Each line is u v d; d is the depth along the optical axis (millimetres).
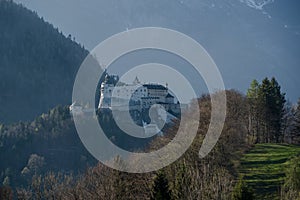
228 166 105062
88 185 103125
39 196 105625
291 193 78812
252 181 98812
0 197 107562
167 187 69000
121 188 91562
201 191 76062
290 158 112188
